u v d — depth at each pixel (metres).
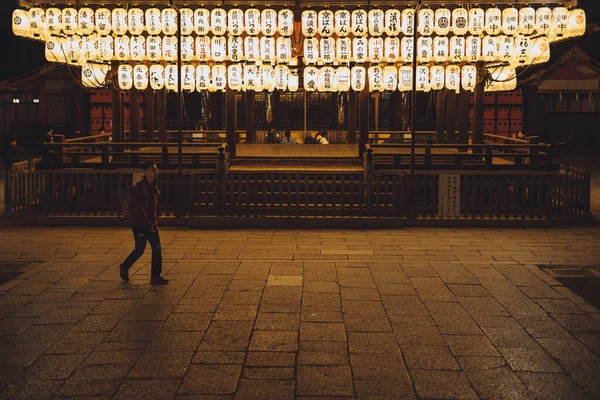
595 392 6.09
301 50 18.69
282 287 9.68
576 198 16.23
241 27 17.52
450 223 15.31
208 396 5.95
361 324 8.00
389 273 10.57
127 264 10.00
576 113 39.62
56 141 18.70
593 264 11.27
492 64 19.84
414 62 15.55
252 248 12.64
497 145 17.27
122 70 18.31
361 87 18.09
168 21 17.45
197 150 21.31
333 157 18.62
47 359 6.84
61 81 36.31
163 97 22.62
